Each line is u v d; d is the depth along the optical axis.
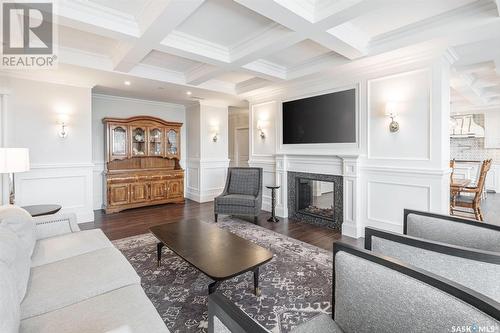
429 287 0.95
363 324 1.12
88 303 1.31
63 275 1.55
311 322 1.23
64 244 2.02
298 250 3.05
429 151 3.00
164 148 5.84
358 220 3.60
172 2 2.03
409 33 2.72
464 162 6.86
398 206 3.26
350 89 3.72
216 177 6.35
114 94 5.20
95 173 5.27
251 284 2.29
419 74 3.06
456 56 3.06
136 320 1.19
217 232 2.60
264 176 5.15
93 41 3.15
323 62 3.59
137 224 4.18
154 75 4.09
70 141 4.14
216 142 6.32
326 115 4.02
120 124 5.20
